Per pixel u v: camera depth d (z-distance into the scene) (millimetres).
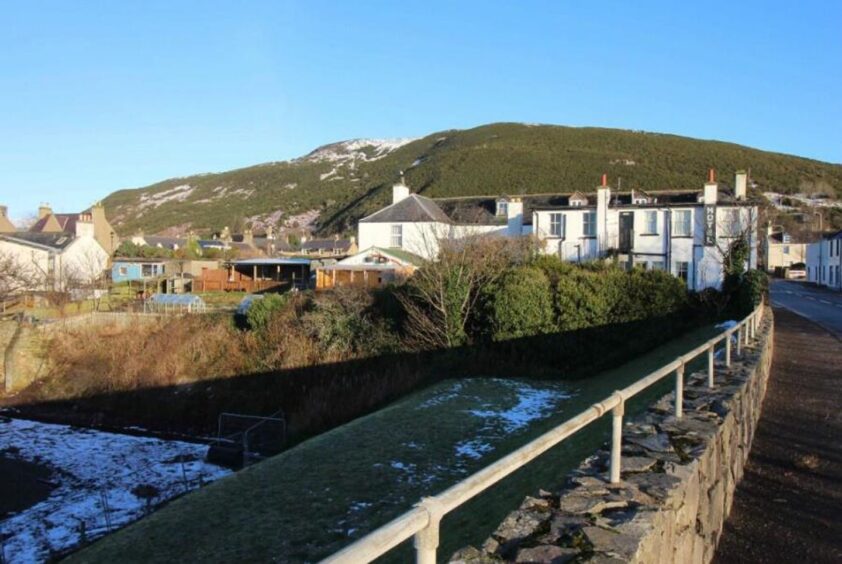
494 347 22406
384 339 24453
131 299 42594
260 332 28156
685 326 23297
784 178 104312
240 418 23906
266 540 9094
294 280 48562
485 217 46594
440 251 25797
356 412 20719
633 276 22078
